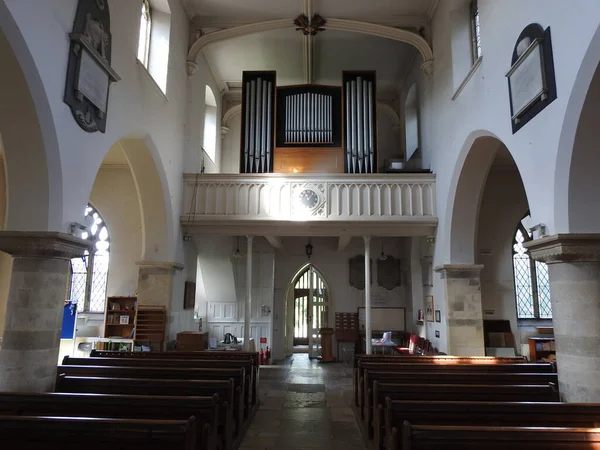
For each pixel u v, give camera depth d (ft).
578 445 11.25
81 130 21.09
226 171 52.31
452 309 33.99
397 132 52.70
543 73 19.40
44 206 19.54
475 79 27.99
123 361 24.16
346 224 36.99
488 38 26.02
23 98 17.65
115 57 24.54
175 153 35.63
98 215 44.16
